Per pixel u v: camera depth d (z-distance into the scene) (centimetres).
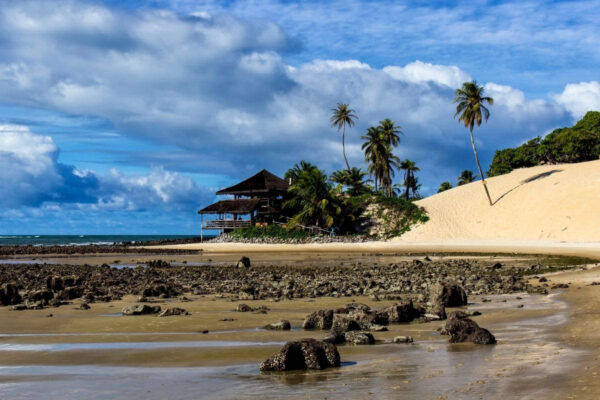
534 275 2967
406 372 805
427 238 8088
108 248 8244
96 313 1631
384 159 10525
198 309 1703
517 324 1305
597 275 2697
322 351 872
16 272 3725
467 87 8188
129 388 752
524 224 7919
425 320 1393
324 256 5719
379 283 2567
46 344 1126
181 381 789
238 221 9225
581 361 823
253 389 728
